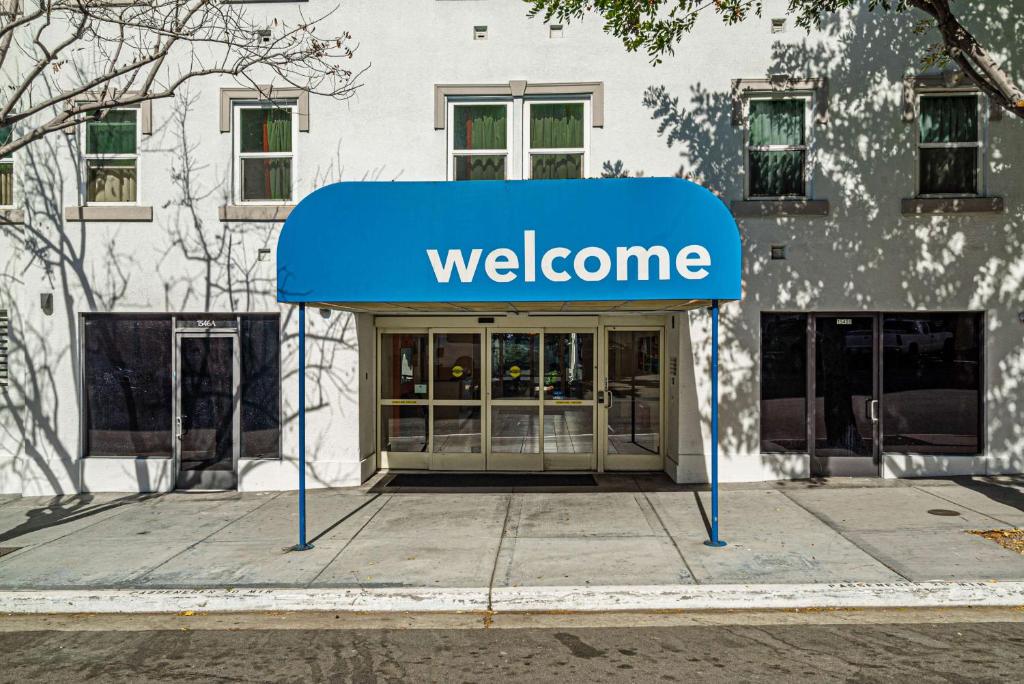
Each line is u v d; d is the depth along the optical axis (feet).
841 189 32.99
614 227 23.20
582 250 23.22
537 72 33.58
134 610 20.52
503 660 16.90
